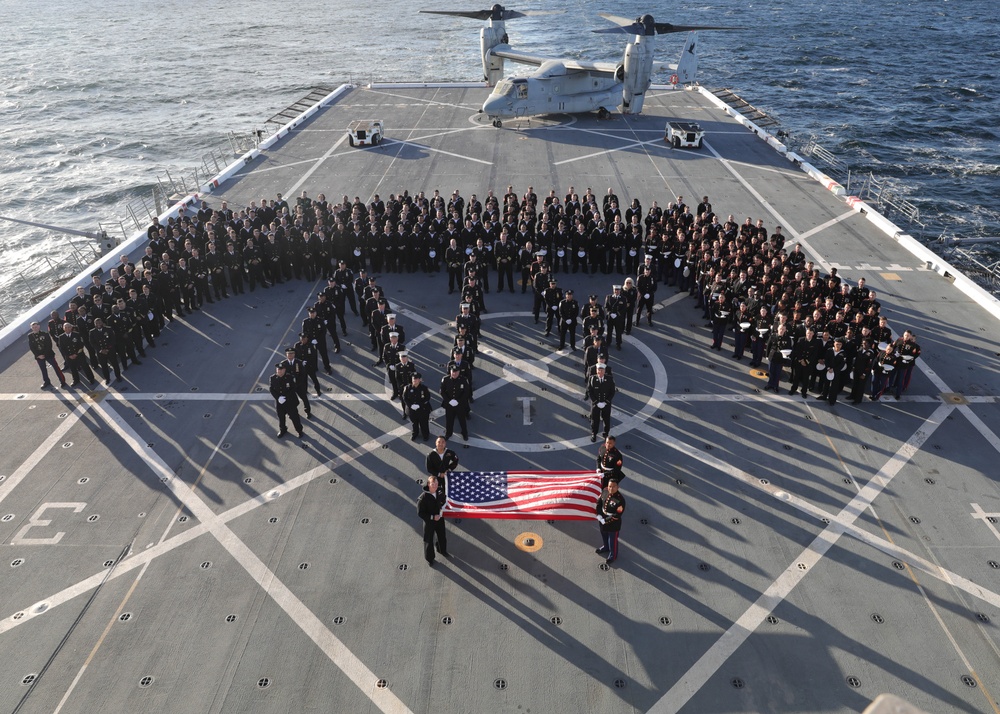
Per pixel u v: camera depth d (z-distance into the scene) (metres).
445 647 11.58
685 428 17.16
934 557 13.22
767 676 11.02
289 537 13.95
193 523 14.34
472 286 21.23
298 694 10.84
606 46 116.06
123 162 61.59
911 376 19.11
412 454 16.39
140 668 11.30
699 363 20.14
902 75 83.00
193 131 70.31
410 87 53.53
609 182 33.69
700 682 10.94
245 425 17.56
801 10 140.12
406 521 14.34
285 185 33.84
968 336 21.05
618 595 12.52
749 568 13.04
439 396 18.66
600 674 11.09
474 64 105.12
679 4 159.00
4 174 58.69
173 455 16.45
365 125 39.66
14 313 37.31
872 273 25.09
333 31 140.12
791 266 22.02
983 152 55.97
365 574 13.05
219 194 32.88
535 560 13.34
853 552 13.37
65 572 13.18
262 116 76.06
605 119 44.62
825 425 17.19
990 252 38.69
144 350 20.89
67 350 18.66
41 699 10.84
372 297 20.66
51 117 76.00
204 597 12.60
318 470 15.87
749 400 18.30
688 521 14.20
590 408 18.02
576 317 20.17
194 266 23.05
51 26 156.38
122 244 27.75
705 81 84.00
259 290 25.16
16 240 46.38
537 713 10.51
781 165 36.19
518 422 17.45
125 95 85.81
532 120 44.81
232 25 151.12
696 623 11.95
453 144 39.81
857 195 32.75
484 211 26.88
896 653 11.35
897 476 15.36
